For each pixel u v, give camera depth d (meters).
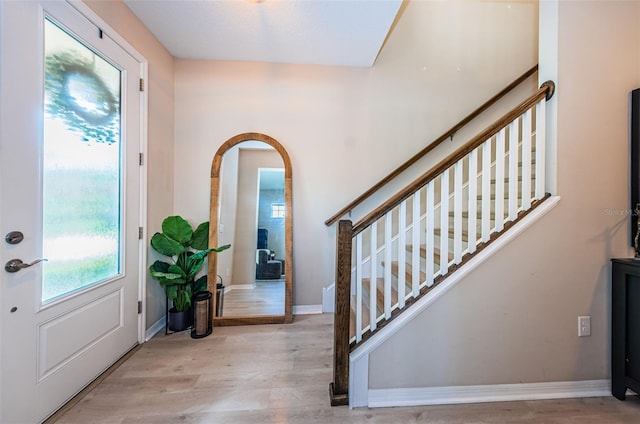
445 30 2.73
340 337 1.42
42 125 1.29
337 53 2.45
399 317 1.46
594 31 1.53
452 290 1.47
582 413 1.39
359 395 1.43
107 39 1.71
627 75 1.55
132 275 1.99
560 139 1.51
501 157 1.53
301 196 2.66
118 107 1.84
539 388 1.51
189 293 2.33
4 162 1.12
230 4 1.86
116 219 1.84
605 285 1.53
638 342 1.40
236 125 2.61
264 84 2.62
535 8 2.75
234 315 2.48
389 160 2.70
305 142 2.65
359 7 1.88
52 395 1.34
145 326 2.13
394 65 2.69
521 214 1.54
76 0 1.46
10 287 1.15
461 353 1.48
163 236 2.15
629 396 1.51
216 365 1.79
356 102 2.67
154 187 2.26
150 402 1.44
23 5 1.19
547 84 1.52
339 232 1.42
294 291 2.66
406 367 1.45
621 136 1.54
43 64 1.28
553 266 1.51
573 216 1.52
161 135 2.35
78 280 1.52
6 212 1.13
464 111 2.73
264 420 1.33
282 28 2.11
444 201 1.50
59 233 1.39
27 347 1.21
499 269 1.48
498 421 1.34
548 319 1.51
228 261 2.56
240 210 2.60
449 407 1.43
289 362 1.82
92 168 1.62
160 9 1.91
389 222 1.47
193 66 2.57
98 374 1.65
